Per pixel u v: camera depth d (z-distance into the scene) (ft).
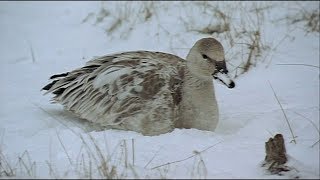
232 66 53.98
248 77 51.83
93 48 61.41
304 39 58.03
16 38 64.18
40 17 70.28
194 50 40.81
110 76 42.93
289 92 48.34
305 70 51.93
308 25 60.64
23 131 41.91
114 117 41.91
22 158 36.17
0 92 50.16
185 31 62.49
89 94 43.39
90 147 37.29
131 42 61.77
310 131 40.11
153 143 37.81
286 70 52.16
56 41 63.57
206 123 41.29
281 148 33.58
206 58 40.24
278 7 66.08
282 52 55.57
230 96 48.57
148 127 41.01
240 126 43.16
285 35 58.90
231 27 61.62
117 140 38.40
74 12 71.41
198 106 40.96
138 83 41.86
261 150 36.58
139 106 41.27
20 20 69.15
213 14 64.69
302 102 46.26
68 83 44.98
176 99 41.39
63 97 44.68
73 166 34.45
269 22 62.23
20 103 47.67
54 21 68.95
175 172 33.17
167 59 44.16
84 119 44.19
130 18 66.95
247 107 46.26
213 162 34.63
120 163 34.60
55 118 44.50
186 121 41.27
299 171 33.35
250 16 63.77
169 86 41.60
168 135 39.11
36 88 51.16
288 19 62.49
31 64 57.62
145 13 67.15
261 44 56.44
